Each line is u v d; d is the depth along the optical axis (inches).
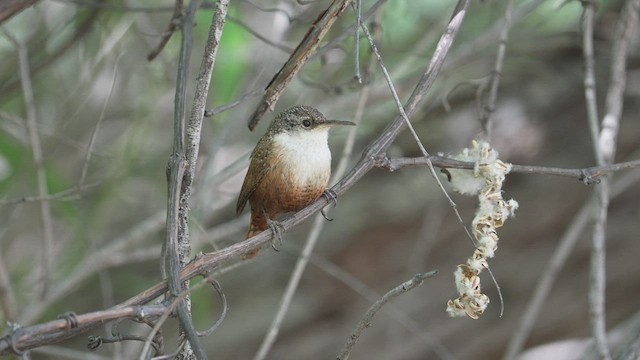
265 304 461.1
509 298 438.9
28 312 378.6
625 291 426.3
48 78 457.4
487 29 442.0
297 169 292.8
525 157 444.1
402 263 451.5
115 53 450.3
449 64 429.7
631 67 444.8
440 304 443.5
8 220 450.0
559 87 457.4
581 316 428.5
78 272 401.7
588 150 435.5
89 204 459.5
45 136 438.6
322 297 458.6
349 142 326.0
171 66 441.7
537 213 438.0
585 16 332.2
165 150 505.7
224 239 463.8
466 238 444.8
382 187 464.4
